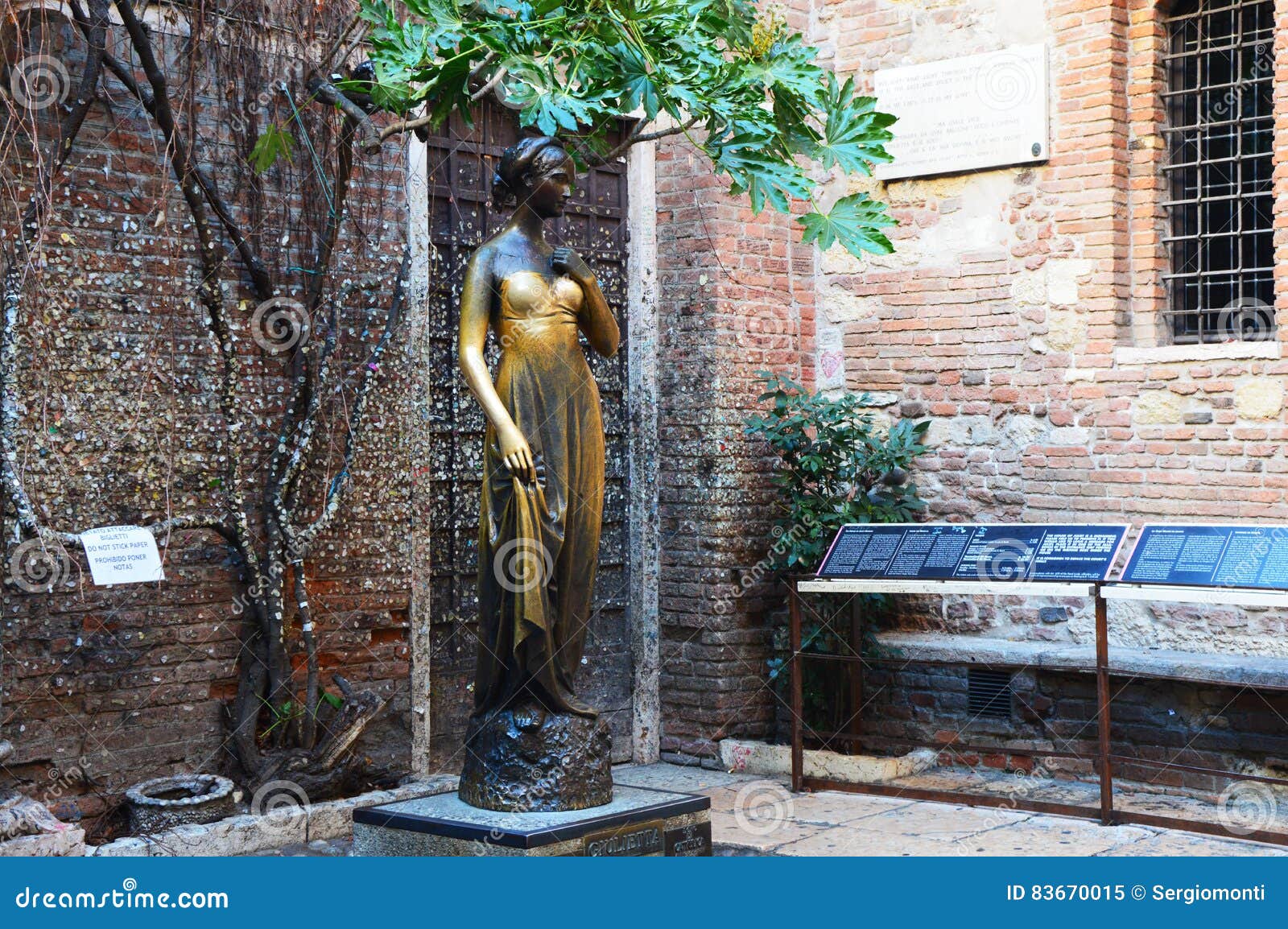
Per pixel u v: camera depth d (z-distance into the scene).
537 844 5.16
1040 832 6.37
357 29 6.62
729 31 6.20
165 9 6.19
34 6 5.85
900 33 8.02
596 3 5.41
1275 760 6.73
